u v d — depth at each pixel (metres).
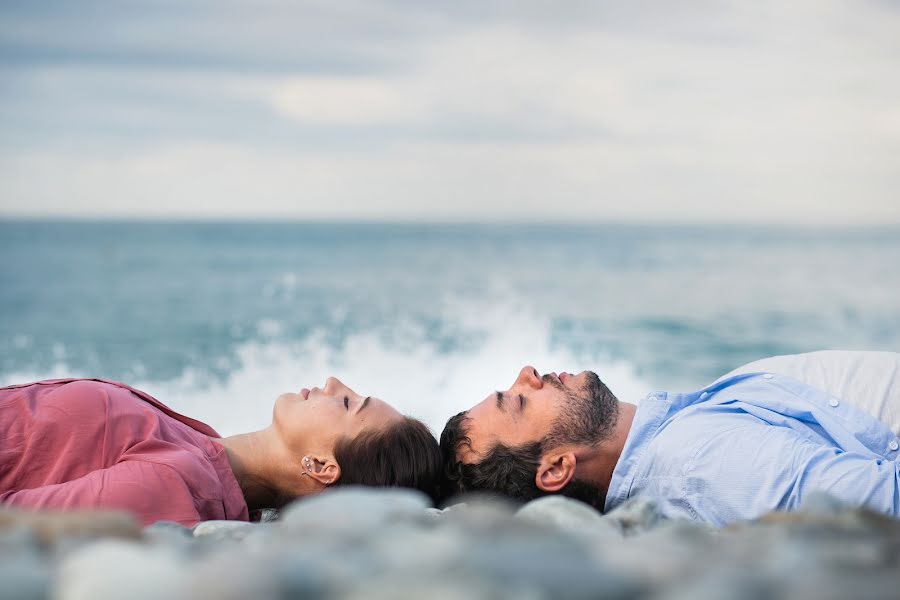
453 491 3.43
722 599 1.11
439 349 11.57
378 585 1.18
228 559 1.34
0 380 10.80
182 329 13.55
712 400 3.35
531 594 1.14
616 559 1.40
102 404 3.04
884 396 3.33
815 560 1.33
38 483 2.93
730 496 2.95
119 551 1.36
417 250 27.41
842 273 19.34
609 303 15.45
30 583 1.27
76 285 19.03
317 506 2.09
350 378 10.05
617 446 3.37
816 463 2.86
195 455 3.00
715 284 17.88
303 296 17.25
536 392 3.43
